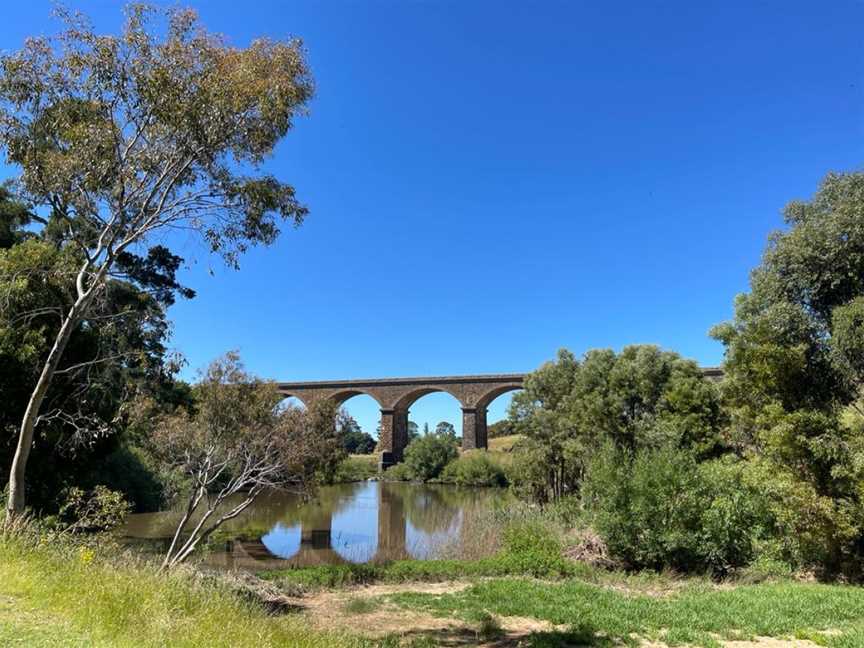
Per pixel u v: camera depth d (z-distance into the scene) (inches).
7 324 587.5
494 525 996.6
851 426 610.9
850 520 569.9
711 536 676.7
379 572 681.6
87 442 645.3
